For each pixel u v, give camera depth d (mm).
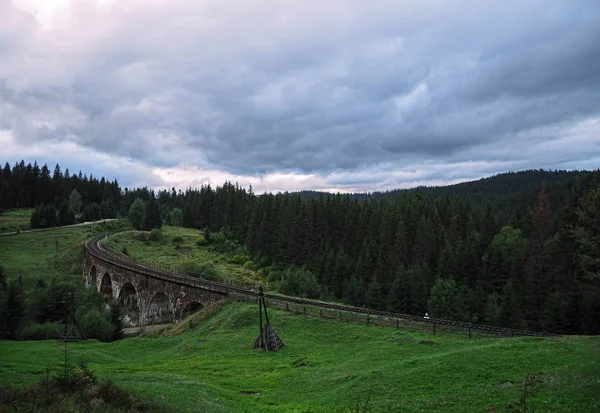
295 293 91500
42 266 115125
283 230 126750
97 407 19469
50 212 166125
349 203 147125
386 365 30406
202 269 105625
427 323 44406
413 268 93062
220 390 29703
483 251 102312
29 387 20859
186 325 59531
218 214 181125
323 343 42594
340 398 25828
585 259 68812
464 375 26016
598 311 66875
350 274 105812
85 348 48844
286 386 30656
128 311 84500
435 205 148375
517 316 73500
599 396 19500
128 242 141125
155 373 34031
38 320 63688
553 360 26547
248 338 46594
